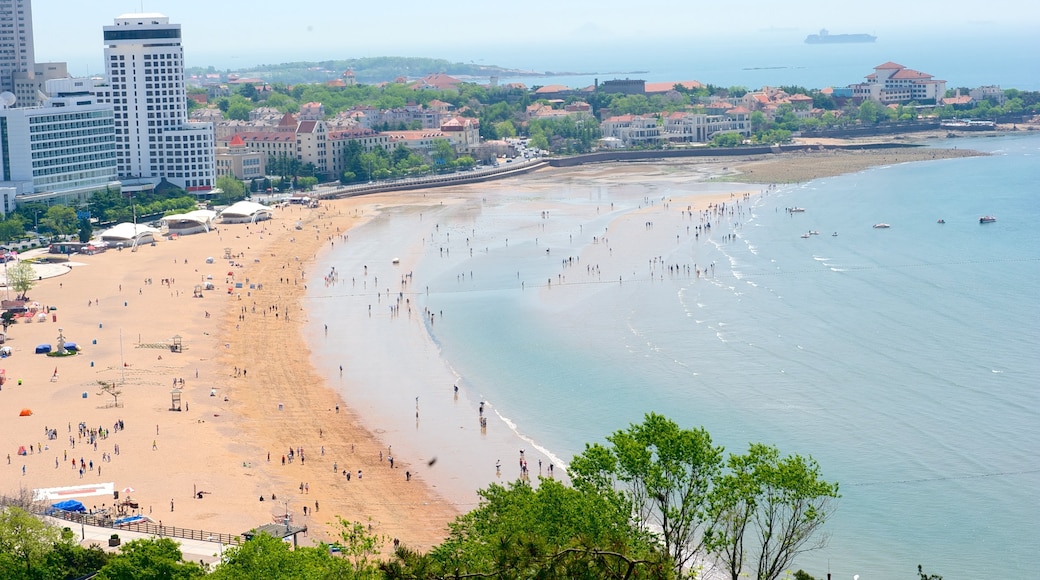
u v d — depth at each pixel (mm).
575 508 108875
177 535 167625
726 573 143375
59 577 143250
